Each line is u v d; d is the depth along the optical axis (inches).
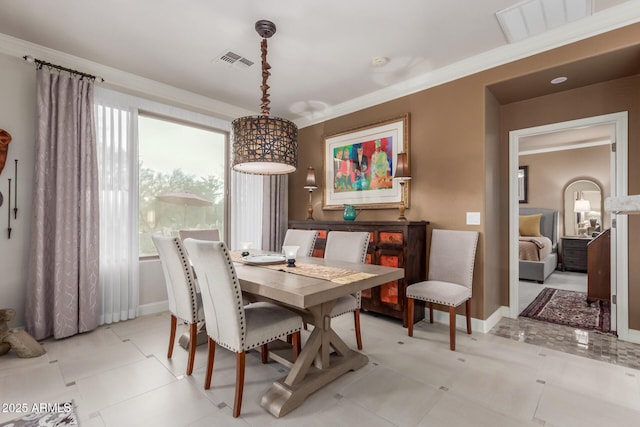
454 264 110.7
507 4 84.0
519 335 108.4
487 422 62.2
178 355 92.3
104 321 117.7
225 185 162.1
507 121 129.4
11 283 102.0
